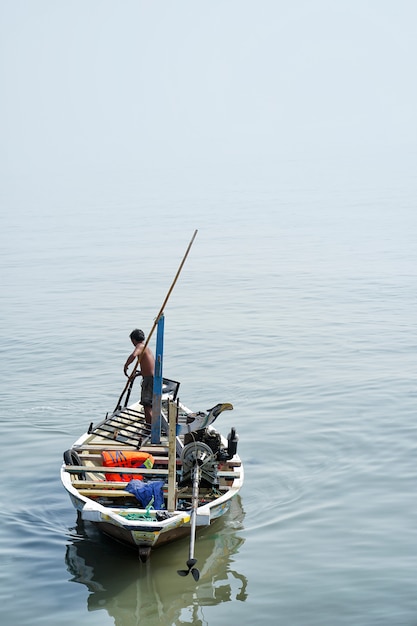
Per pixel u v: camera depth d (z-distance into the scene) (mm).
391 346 17906
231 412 13938
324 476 11203
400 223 42031
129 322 21281
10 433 13188
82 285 27250
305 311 21969
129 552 9258
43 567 8922
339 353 17484
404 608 8000
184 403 14531
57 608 8172
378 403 14078
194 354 17797
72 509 10375
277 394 14820
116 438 11523
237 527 9789
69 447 12578
